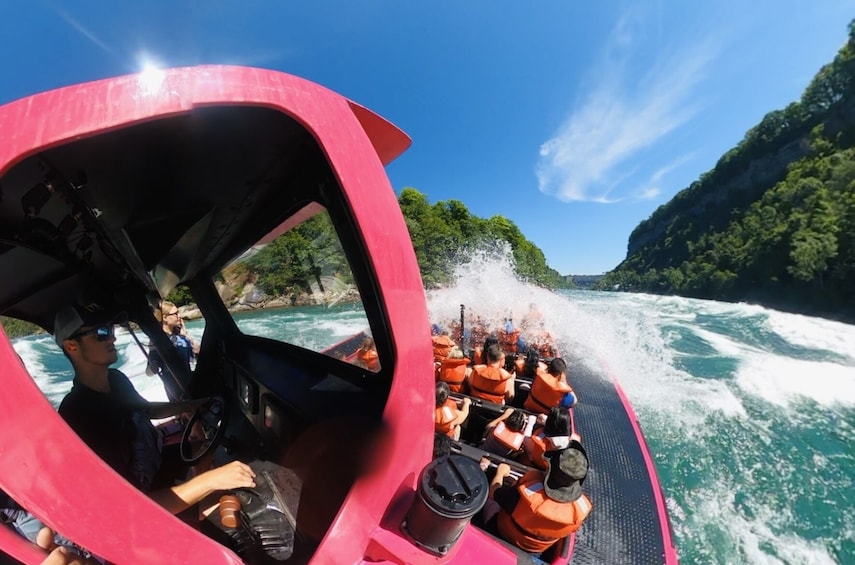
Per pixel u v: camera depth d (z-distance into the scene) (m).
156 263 2.26
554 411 3.78
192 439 2.96
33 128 0.85
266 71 1.08
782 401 10.23
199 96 0.98
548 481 2.61
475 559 1.46
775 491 6.23
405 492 1.43
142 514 1.03
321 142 1.12
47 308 1.95
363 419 1.44
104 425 1.78
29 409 0.90
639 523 3.24
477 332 10.10
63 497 0.93
